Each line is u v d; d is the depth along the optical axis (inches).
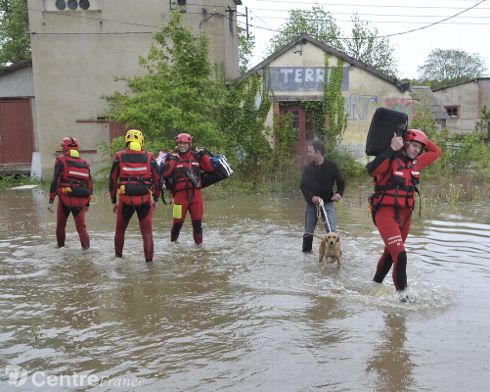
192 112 641.6
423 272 270.1
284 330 196.1
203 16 746.8
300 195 605.3
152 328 200.1
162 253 320.8
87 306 225.8
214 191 591.5
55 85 749.3
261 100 745.6
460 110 1624.0
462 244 334.3
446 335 189.6
